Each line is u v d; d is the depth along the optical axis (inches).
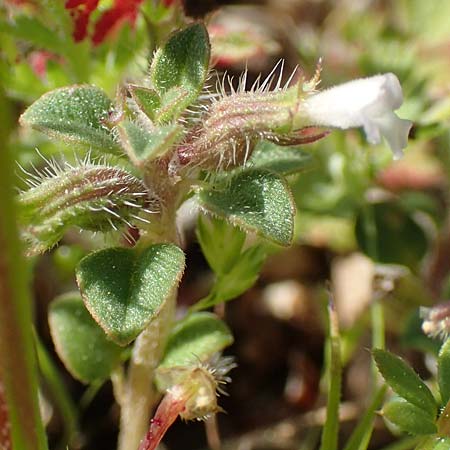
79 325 3.0
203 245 2.9
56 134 2.5
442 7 4.3
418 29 4.3
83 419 3.6
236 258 2.9
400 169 4.2
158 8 3.1
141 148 2.3
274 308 3.9
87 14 3.1
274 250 3.2
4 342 2.2
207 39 2.5
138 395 2.8
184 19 3.2
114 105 2.5
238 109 2.5
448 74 4.1
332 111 2.4
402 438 3.5
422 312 2.9
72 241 3.6
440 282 3.8
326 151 3.9
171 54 2.5
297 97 2.4
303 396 3.8
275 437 3.6
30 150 3.4
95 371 3.0
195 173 2.6
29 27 3.2
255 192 2.5
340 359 2.8
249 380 3.8
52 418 3.5
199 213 2.9
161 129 2.3
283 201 2.5
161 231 2.6
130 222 2.6
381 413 2.5
